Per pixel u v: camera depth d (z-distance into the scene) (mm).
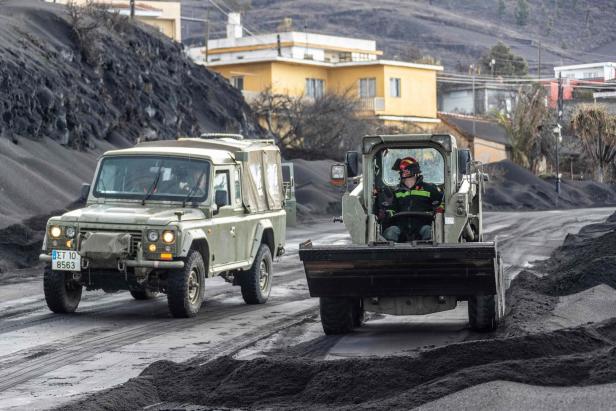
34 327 22078
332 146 96625
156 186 24875
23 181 46844
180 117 75250
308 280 19938
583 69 192875
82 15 70438
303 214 69562
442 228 20109
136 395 14508
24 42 61094
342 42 142000
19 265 35188
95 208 24250
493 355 15289
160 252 22828
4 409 14359
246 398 14359
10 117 53688
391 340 20297
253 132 91312
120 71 70375
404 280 19625
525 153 125250
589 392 13086
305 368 15148
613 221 53625
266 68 113062
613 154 124500
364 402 13836
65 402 14781
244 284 26531
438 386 13625
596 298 23438
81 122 60906
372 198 20922
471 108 175625
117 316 23938
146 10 137625
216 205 24734
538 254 41969
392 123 119062
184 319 23531
